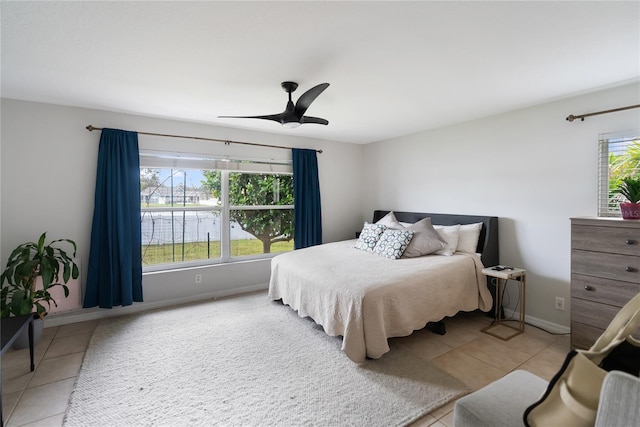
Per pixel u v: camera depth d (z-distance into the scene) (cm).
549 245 298
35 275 270
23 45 189
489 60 211
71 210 313
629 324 89
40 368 227
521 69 225
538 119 306
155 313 337
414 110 328
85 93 274
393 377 215
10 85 255
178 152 369
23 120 292
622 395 71
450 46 192
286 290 328
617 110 253
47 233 303
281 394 197
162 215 375
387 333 238
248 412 180
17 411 180
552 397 90
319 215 474
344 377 215
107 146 322
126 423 171
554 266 295
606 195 263
